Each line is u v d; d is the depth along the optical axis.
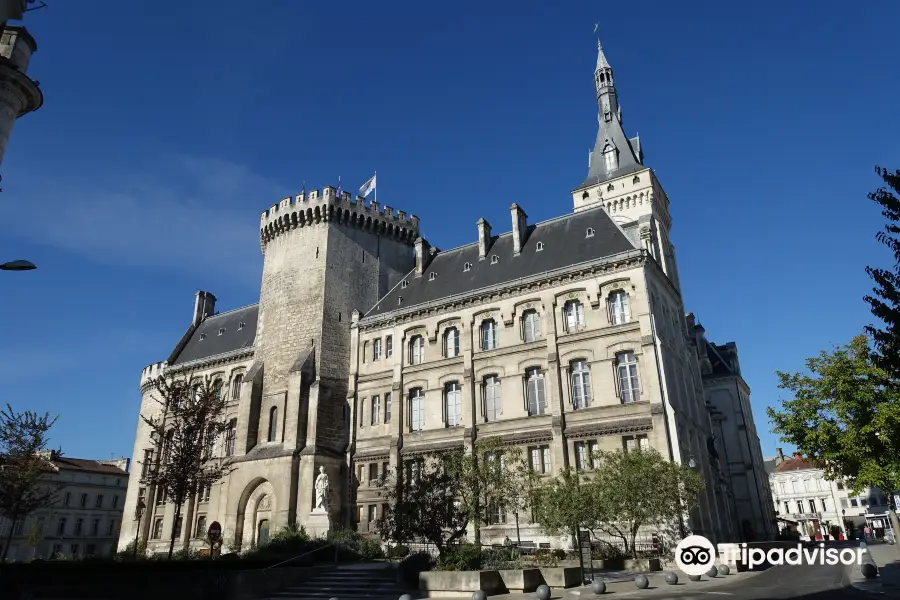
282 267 48.19
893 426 22.75
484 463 25.47
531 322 38.09
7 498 33.41
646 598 16.83
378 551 32.66
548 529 24.23
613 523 29.12
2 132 16.50
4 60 16.55
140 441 56.03
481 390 38.12
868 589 16.75
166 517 49.00
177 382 34.88
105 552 77.19
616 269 35.62
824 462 27.67
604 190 57.25
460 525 23.56
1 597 23.98
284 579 23.39
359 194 51.31
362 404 43.19
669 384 33.62
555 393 35.00
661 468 26.30
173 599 21.58
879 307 13.46
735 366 54.19
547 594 17.86
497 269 41.91
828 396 25.77
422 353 41.91
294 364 43.91
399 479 24.98
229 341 55.38
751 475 50.00
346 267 47.53
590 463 30.84
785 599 15.38
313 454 40.25
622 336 34.28
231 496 42.25
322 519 36.03
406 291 46.50
